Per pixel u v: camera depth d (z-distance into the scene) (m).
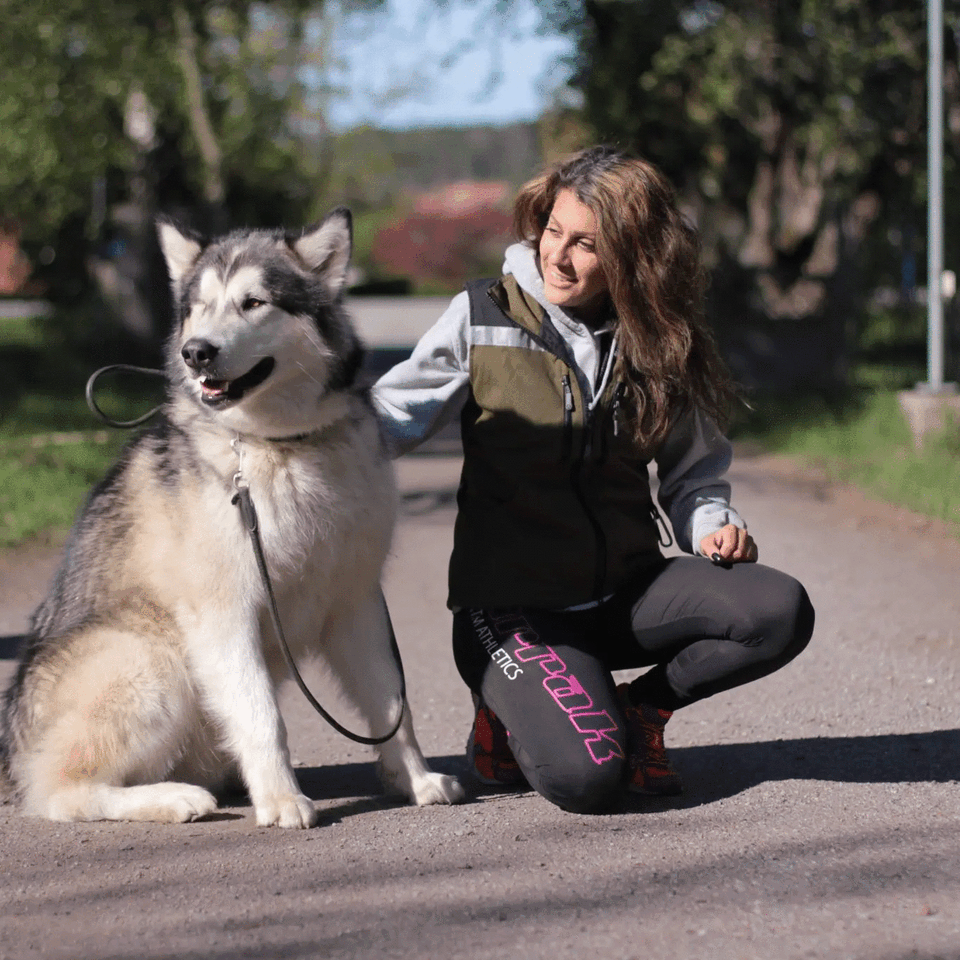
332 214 3.81
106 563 3.78
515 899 2.95
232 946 2.70
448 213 63.94
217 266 3.71
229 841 3.44
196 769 3.94
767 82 17.05
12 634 6.38
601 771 3.47
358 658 3.84
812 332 19.66
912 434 12.07
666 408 3.69
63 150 20.78
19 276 29.28
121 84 20.52
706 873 3.10
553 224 3.63
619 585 3.80
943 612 6.52
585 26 17.97
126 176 24.03
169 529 3.66
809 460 12.96
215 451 3.61
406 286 57.81
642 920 2.81
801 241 22.36
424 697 5.28
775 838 3.36
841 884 3.00
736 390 3.89
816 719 4.71
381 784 3.95
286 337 3.62
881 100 17.42
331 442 3.67
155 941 2.74
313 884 3.08
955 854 3.20
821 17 16.36
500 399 3.69
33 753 3.75
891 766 4.05
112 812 3.66
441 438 15.59
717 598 3.63
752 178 21.98
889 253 23.61
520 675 3.62
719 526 3.80
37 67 19.97
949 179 15.69
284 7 22.06
